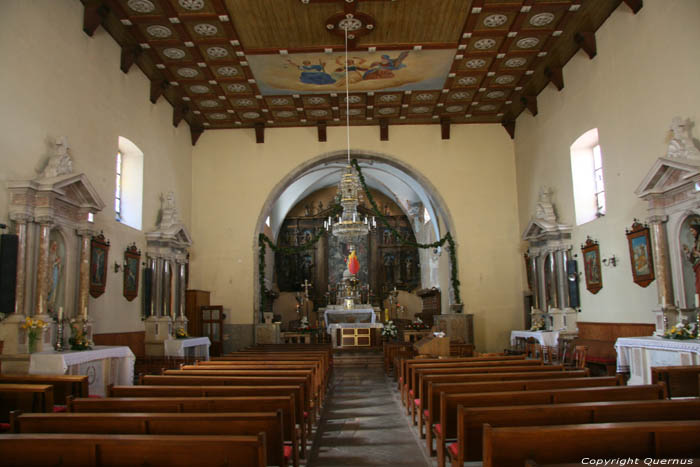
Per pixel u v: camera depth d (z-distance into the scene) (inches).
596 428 151.3
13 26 384.2
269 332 778.8
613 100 523.5
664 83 441.1
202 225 810.8
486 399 228.5
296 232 1232.2
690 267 422.3
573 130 614.9
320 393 403.9
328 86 682.2
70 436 149.0
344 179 648.4
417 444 294.8
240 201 817.5
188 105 739.4
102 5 488.4
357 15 509.7
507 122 816.9
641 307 484.1
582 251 595.5
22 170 391.9
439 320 786.8
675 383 299.3
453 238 810.8
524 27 543.5
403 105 755.4
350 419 361.7
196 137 824.3
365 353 752.3
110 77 541.0
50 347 383.2
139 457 146.6
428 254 1093.8
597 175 610.5
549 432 151.1
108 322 520.1
